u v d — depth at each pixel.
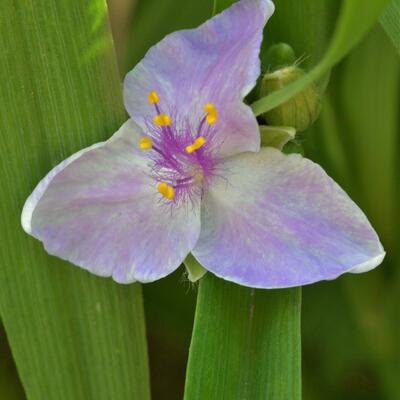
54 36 0.17
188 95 0.17
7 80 0.17
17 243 0.18
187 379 0.17
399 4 0.17
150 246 0.17
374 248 0.17
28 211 0.17
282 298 0.17
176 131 0.17
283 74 0.17
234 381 0.17
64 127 0.18
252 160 0.17
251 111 0.16
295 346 0.17
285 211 0.17
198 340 0.17
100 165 0.17
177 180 0.17
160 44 0.17
